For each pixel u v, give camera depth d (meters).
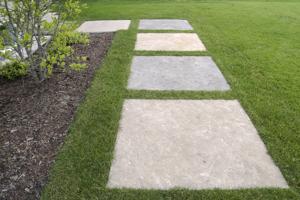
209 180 2.41
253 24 7.16
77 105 3.48
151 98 3.63
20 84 3.97
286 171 2.51
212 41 5.84
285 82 4.07
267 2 10.35
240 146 2.80
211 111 3.36
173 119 3.20
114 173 2.48
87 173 2.48
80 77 4.19
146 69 4.48
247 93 3.77
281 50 5.34
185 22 7.33
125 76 4.21
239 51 5.27
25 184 2.38
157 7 9.18
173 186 2.35
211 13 8.32
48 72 3.91
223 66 4.60
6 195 2.27
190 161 2.60
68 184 2.38
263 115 3.30
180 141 2.85
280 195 2.28
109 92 3.75
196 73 4.36
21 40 3.51
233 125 3.11
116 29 6.72
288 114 3.33
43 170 2.52
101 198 2.25
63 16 4.09
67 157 2.65
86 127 3.06
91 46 5.50
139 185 2.36
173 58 4.95
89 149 2.75
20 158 2.64
